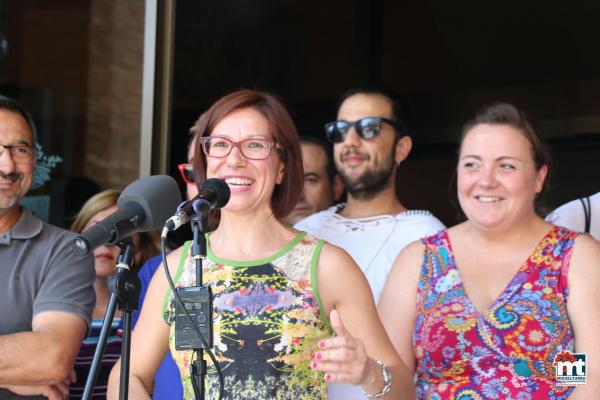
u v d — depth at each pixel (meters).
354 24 9.10
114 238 2.66
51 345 3.68
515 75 9.21
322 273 2.97
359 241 4.62
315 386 2.91
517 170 3.51
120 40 6.09
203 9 6.68
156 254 5.18
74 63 6.20
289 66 8.22
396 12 9.28
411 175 9.13
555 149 8.98
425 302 3.50
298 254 3.01
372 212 4.85
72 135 6.13
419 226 4.61
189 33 6.38
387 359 2.99
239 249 3.06
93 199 5.25
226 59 7.05
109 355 4.38
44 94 6.24
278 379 2.85
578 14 8.88
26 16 6.32
